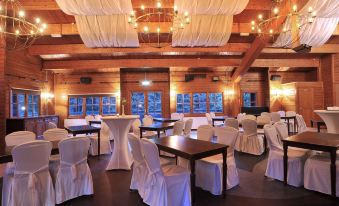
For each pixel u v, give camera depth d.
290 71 11.05
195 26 5.50
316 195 3.04
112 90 10.17
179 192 2.65
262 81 10.96
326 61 9.72
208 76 10.62
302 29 5.77
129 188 3.38
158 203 2.58
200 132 4.06
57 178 2.88
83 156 3.10
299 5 5.02
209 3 4.52
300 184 3.33
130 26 5.48
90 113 10.16
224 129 3.58
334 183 2.87
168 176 2.58
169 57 9.03
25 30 5.88
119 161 4.36
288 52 8.81
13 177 2.60
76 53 7.65
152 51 7.65
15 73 7.07
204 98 10.61
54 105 9.89
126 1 4.40
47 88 9.24
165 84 10.55
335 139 3.29
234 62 9.22
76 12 4.76
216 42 6.23
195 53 8.54
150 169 2.69
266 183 3.49
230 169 3.33
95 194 3.17
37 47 7.62
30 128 7.04
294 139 3.33
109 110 10.23
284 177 3.37
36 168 2.64
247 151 5.49
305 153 3.50
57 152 2.99
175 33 5.77
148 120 6.77
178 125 5.26
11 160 2.65
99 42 6.08
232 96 10.59
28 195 2.57
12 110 7.04
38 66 8.55
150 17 5.91
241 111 10.68
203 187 3.25
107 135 6.10
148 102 10.48
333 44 8.92
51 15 5.88
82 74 10.12
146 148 2.64
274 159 3.65
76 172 2.98
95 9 4.62
